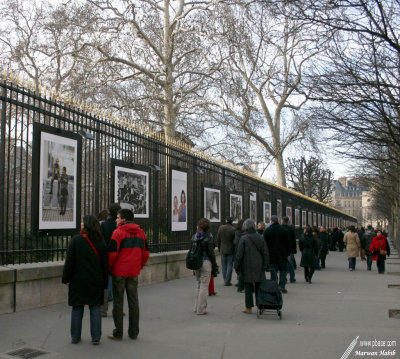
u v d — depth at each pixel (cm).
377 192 4434
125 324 674
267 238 1050
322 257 1792
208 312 786
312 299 960
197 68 2503
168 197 1287
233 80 2297
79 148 865
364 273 1598
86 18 2125
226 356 517
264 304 732
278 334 627
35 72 2777
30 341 548
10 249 774
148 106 2292
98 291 543
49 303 761
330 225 5166
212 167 1633
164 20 2314
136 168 1091
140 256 594
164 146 1256
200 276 775
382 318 748
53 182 796
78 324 548
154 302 872
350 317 756
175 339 589
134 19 2153
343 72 812
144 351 530
